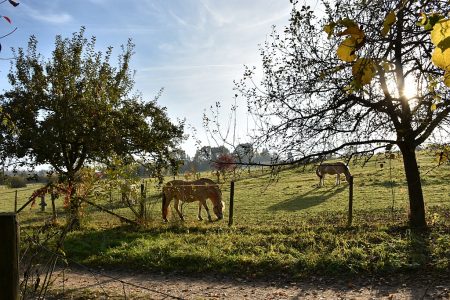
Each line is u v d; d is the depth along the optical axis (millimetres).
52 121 14352
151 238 12414
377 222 13164
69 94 14938
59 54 15305
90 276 9414
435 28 1211
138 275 9617
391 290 7734
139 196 15391
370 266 8812
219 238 11906
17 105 14461
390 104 6766
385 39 2010
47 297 7641
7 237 3027
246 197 24641
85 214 12367
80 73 15719
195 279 9180
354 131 8023
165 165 16141
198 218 17734
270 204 21609
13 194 36344
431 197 19328
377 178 27328
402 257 8977
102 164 15156
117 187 10008
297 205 20609
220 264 9766
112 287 8586
